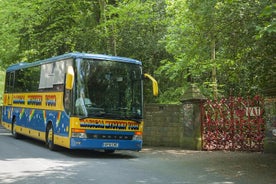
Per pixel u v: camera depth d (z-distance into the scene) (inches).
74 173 406.0
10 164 454.3
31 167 438.3
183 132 696.4
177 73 794.2
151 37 850.1
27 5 836.0
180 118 710.5
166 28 850.1
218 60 538.3
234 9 438.3
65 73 576.7
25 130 749.9
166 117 727.7
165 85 924.6
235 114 655.8
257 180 393.7
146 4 781.9
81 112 536.7
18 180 361.4
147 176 400.8
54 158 528.1
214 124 666.2
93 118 541.0
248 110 647.1
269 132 612.1
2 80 1701.5
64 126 561.3
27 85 759.7
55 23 864.3
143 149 685.3
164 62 837.2
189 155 599.8
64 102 569.6
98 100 548.7
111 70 563.8
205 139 668.1
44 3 832.3
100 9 820.6
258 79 569.3
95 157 564.4
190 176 410.0
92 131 539.5
